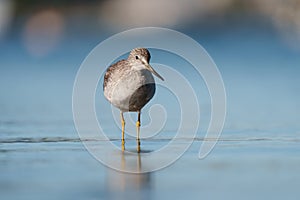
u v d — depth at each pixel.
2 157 11.54
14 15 38.00
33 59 29.22
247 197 8.92
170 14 38.06
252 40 30.84
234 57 28.25
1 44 32.75
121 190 9.28
